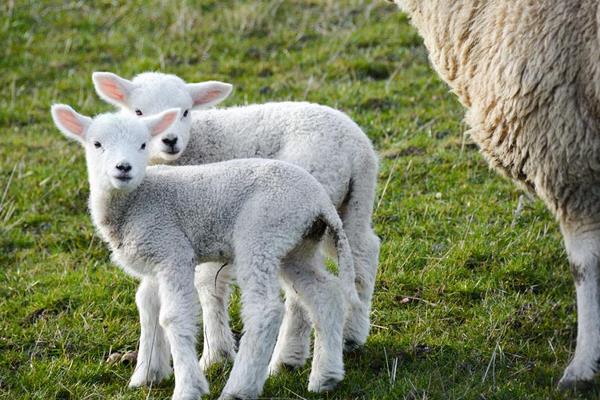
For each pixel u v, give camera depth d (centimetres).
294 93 2148
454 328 1359
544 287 1469
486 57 1222
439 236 1605
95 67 2400
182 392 1091
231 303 1441
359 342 1291
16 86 2353
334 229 1129
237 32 2489
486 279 1477
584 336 1178
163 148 1296
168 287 1127
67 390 1227
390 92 2127
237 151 1320
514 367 1248
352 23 2495
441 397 1147
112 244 1183
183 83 1417
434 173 1802
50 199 1820
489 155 1265
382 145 1923
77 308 1445
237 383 1089
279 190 1120
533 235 1577
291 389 1184
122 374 1272
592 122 1135
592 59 1117
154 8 2655
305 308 1179
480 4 1241
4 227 1722
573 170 1159
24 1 2708
